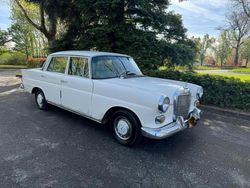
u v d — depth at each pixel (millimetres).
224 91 5883
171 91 3318
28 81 5609
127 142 3566
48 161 3037
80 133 4102
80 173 2781
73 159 3125
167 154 3418
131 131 3475
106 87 3637
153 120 3148
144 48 7965
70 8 9234
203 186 2639
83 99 4047
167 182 2684
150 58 7875
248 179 2820
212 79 6059
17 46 28891
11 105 5945
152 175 2816
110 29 7832
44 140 3732
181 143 3850
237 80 5883
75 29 9766
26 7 16594
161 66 8586
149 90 3260
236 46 48719
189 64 8648
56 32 12336
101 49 8273
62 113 5289
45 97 5121
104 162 3082
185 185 2641
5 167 2844
